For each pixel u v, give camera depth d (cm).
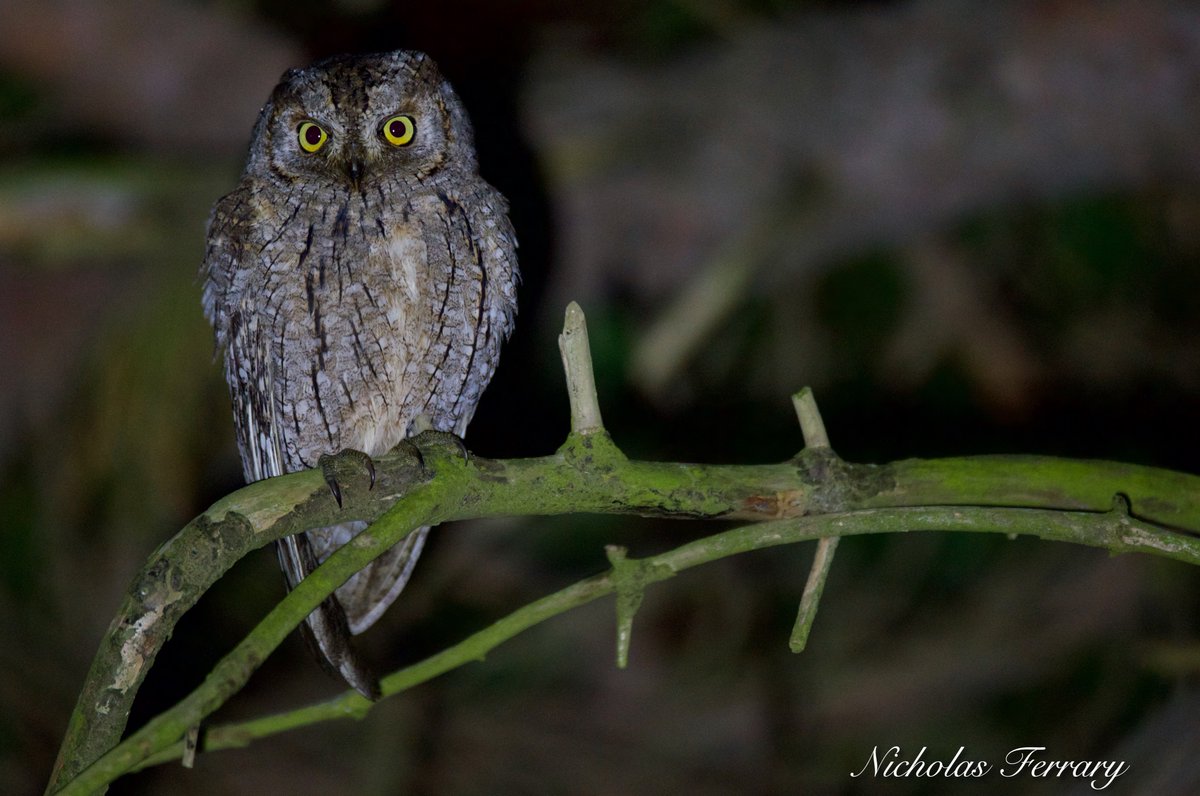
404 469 481
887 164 960
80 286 1007
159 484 962
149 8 1022
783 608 1057
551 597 503
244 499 471
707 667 1051
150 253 1004
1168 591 938
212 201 995
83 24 1014
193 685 1049
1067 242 1075
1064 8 927
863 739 968
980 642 981
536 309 1027
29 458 988
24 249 996
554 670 1072
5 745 928
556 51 1055
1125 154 930
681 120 1000
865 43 975
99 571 987
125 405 960
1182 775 701
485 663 1075
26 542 984
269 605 1076
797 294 1099
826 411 1088
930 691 974
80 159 995
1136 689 917
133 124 1041
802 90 976
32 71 1037
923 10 977
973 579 1020
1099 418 1060
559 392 1052
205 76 1021
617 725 1032
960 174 954
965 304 1080
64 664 971
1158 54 906
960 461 520
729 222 1000
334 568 434
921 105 947
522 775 995
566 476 491
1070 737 918
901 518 471
